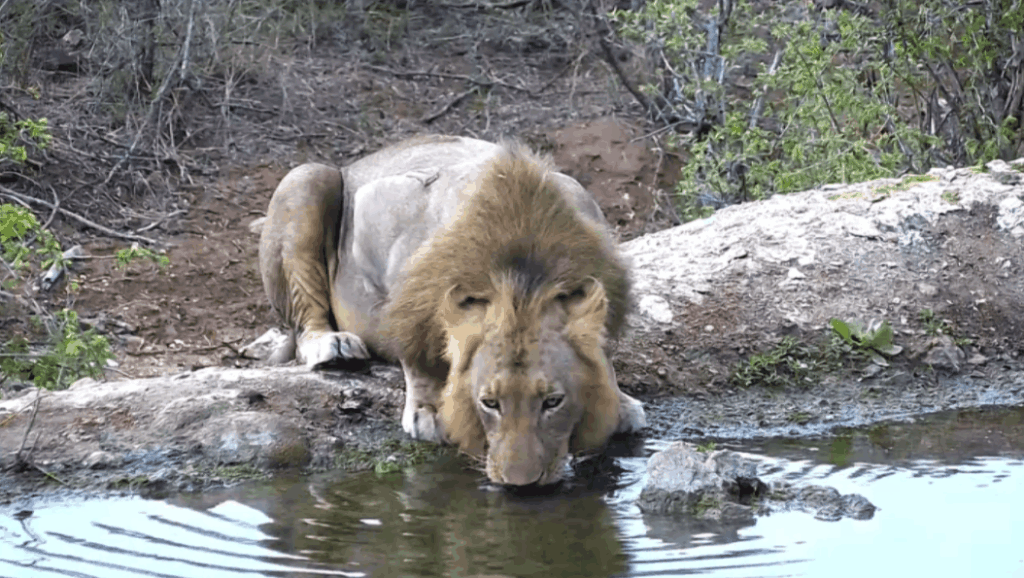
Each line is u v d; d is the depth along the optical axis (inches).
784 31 546.9
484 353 253.0
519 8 803.4
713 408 341.4
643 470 285.9
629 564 223.9
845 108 519.2
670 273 408.2
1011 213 429.7
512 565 223.9
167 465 290.2
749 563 224.1
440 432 304.5
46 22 655.1
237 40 691.4
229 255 542.6
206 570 222.8
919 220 427.5
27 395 321.4
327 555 230.2
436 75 736.3
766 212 445.4
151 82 650.8
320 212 367.2
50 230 534.3
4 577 220.8
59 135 597.6
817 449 303.7
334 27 767.1
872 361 371.9
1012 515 250.4
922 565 222.1
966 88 554.6
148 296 502.9
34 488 276.4
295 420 308.3
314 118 673.6
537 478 249.8
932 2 529.3
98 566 226.1
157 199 578.6
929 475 279.6
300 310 367.2
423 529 245.3
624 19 675.4
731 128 553.0
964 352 379.6
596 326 257.1
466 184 298.8
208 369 342.0
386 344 336.2
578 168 642.8
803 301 393.7
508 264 261.7
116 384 328.8
